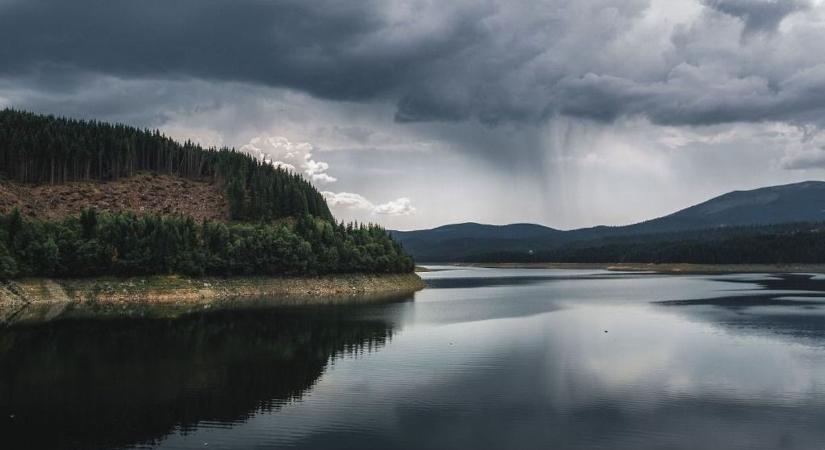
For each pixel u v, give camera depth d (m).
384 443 47.62
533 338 94.44
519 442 48.03
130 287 147.00
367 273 199.12
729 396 60.84
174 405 57.44
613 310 133.88
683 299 161.88
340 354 81.50
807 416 54.44
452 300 160.50
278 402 58.59
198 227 179.62
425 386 64.56
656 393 61.97
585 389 63.44
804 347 86.12
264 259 170.00
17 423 52.12
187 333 97.94
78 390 62.50
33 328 101.50
